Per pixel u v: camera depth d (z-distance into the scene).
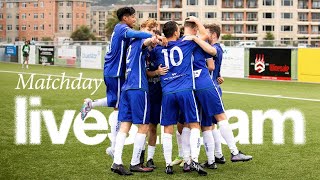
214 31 7.66
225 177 6.71
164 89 6.98
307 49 25.02
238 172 7.00
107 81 7.53
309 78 25.00
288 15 96.31
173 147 8.80
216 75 7.72
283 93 18.89
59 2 127.50
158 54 7.02
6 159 7.71
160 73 6.98
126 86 7.02
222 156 7.57
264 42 35.25
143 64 7.00
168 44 6.98
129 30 7.12
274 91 19.72
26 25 130.25
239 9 95.88
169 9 95.94
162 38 6.82
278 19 96.31
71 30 128.25
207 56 7.12
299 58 25.36
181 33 7.70
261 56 26.84
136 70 6.97
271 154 8.22
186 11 95.69
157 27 7.62
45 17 127.69
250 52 27.38
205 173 6.80
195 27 7.18
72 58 38.44
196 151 6.87
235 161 7.22
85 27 118.25
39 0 128.25
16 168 7.13
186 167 7.02
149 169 7.05
